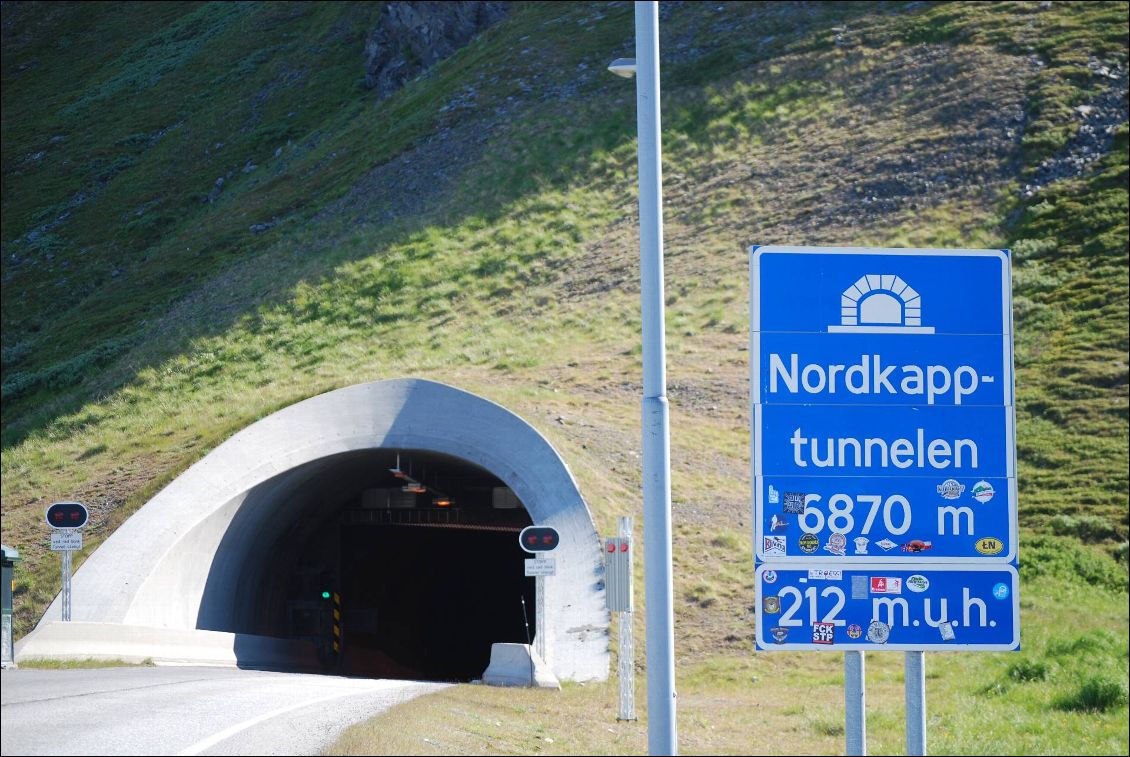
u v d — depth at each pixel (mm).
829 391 18984
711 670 38688
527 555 79375
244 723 21797
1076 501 51125
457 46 145750
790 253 19172
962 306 19203
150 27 192875
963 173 90688
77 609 44781
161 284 107625
